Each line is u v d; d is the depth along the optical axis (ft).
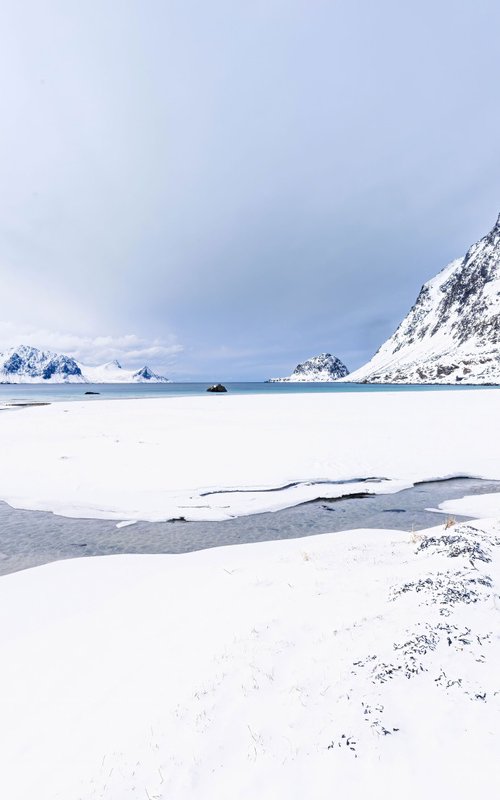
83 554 42.88
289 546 41.75
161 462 79.66
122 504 58.65
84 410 184.85
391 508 56.59
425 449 88.17
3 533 48.91
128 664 21.35
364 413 158.71
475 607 20.24
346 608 23.11
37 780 14.60
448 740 13.00
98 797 13.20
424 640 18.08
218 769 13.51
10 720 18.34
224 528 50.47
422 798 11.16
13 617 29.07
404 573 27.04
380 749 13.11
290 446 92.63
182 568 36.94
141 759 14.52
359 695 15.62
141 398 293.43
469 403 196.65
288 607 24.38
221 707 16.37
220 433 111.24
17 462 80.02
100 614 28.48
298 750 13.65
